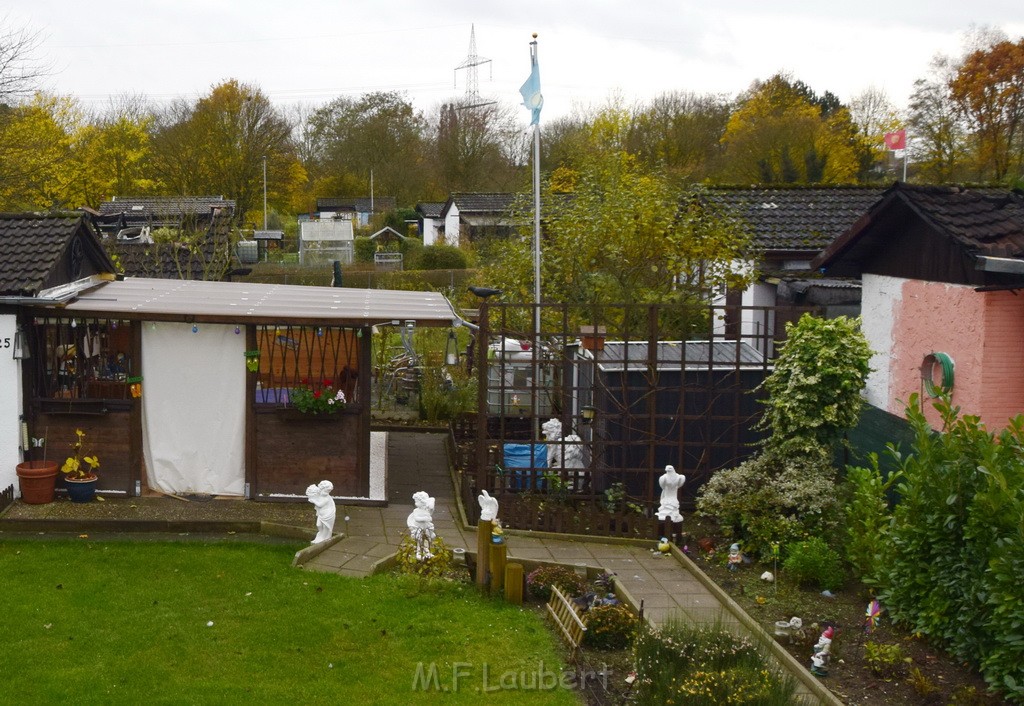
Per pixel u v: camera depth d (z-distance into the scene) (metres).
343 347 14.83
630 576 11.12
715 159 47.34
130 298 13.27
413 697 8.03
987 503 8.23
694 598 10.41
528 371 17.33
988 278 10.65
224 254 24.86
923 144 40.66
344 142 69.12
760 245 17.00
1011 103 37.81
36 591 9.87
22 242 12.60
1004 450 8.47
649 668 7.88
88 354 12.76
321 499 11.45
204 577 10.43
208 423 12.84
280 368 14.87
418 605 9.92
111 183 46.69
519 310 17.66
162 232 24.92
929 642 8.97
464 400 18.69
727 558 11.41
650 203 16.44
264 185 54.41
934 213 11.25
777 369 12.14
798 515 11.54
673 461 13.55
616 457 13.59
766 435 13.58
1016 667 7.69
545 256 17.27
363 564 11.03
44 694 7.77
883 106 47.81
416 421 18.56
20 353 12.25
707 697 7.33
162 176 51.50
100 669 8.25
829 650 8.61
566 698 8.11
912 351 12.22
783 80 54.78
